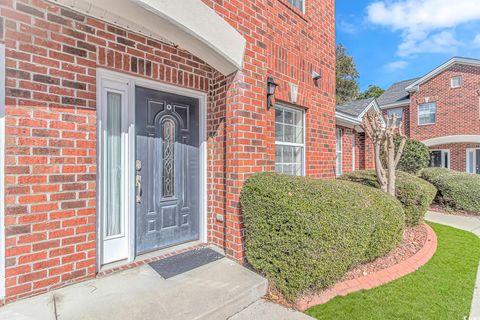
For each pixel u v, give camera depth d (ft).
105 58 10.11
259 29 13.08
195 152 13.78
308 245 9.14
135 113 11.59
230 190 12.15
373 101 36.60
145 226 12.10
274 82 14.65
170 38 10.19
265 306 9.33
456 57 53.11
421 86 58.13
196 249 12.98
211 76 13.89
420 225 20.12
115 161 11.18
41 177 8.65
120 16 8.99
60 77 9.05
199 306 8.23
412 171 40.27
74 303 8.21
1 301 8.05
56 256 8.98
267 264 10.23
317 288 9.90
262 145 12.87
